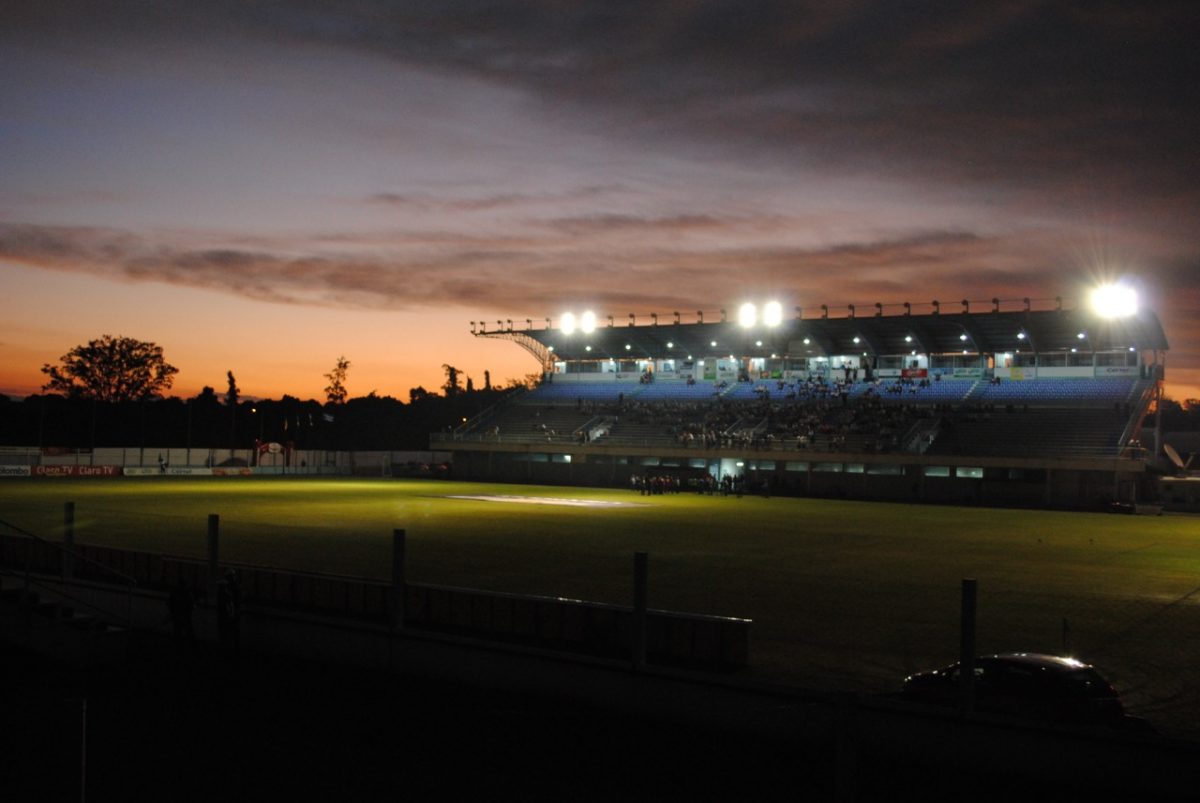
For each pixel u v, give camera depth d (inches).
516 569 1266.0
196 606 876.6
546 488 3481.8
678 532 1836.9
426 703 668.1
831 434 3363.7
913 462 3019.2
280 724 623.8
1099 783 485.4
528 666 680.4
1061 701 525.7
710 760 554.3
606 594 1071.6
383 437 6023.6
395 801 493.0
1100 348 3265.3
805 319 3521.2
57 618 809.5
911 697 577.3
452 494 3006.9
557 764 549.0
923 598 1080.2
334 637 784.3
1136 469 2696.9
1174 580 1264.8
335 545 1498.5
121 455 4217.5
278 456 4562.0
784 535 1811.0
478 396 6417.3
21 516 1932.8
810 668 729.6
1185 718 613.6
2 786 497.0
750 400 3823.8
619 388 4269.2
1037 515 2484.0
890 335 3565.5
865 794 493.4
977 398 3361.2
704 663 728.3
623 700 636.7
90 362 6063.0
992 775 508.4
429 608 832.3
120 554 1058.7
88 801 484.7
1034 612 1003.9
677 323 3887.8
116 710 653.9
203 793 499.5
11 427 5032.0
